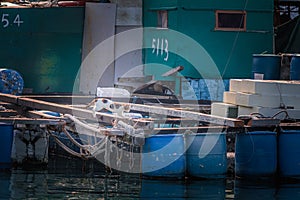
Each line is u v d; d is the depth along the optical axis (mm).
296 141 48562
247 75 64000
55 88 63812
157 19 64375
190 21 62750
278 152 48469
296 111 49969
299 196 43500
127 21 64438
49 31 63594
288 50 68562
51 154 52281
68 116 47531
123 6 64312
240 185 45969
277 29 69250
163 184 45688
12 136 49406
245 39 64000
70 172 48125
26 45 63812
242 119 47688
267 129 48781
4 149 49281
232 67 63719
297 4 72750
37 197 42062
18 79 57688
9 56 63906
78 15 63656
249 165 47625
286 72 59031
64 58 63719
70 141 49688
